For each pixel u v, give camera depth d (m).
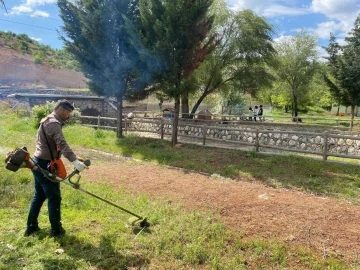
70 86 59.25
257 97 22.75
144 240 3.85
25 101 22.95
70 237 3.84
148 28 11.04
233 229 4.22
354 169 8.00
